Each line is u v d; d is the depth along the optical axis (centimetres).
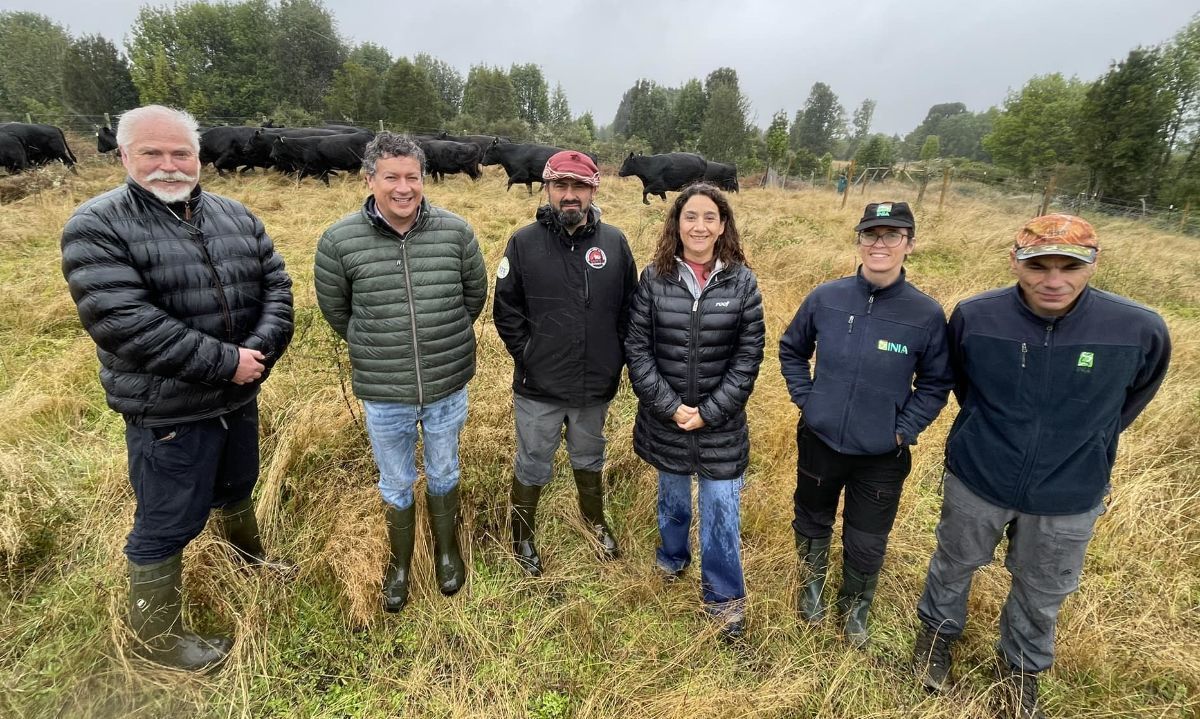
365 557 212
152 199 157
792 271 603
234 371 168
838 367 185
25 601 198
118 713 168
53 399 301
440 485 213
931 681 188
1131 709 182
